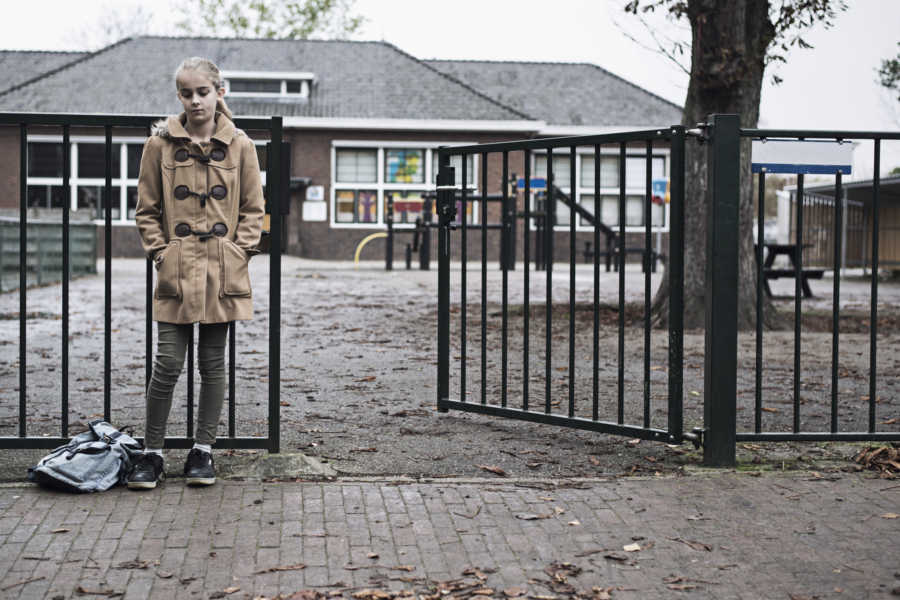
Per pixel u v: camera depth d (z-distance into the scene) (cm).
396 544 287
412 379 590
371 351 718
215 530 296
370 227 2581
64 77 2625
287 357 684
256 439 379
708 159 386
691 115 855
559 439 432
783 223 2238
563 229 2659
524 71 3022
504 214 454
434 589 252
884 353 714
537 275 1714
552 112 2845
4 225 1225
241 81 2628
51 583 254
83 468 336
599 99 2909
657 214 2677
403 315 993
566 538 294
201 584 254
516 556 278
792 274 1250
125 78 2650
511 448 414
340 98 2652
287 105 2606
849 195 1831
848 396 538
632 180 2688
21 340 374
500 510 321
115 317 948
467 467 381
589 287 1415
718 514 319
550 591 253
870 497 339
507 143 445
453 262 2508
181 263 338
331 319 952
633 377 599
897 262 1809
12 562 268
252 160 353
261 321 932
